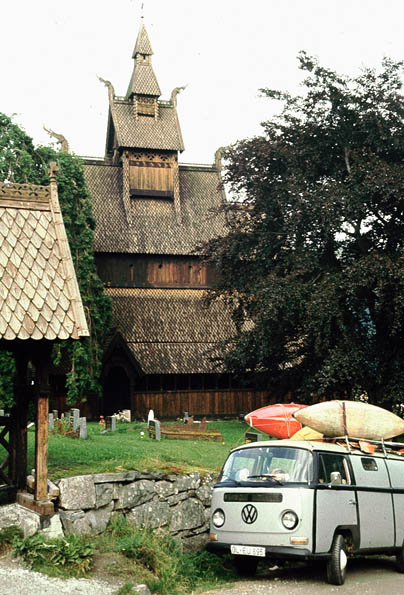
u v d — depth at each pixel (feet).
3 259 40.70
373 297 101.60
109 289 174.60
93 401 148.25
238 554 39.29
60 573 35.04
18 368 44.60
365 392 102.47
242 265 115.44
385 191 95.86
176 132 188.96
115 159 193.06
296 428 57.21
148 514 45.16
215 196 193.16
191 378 160.25
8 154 138.62
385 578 42.09
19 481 43.65
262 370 117.91
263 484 39.37
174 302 174.91
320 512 38.27
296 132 109.29
